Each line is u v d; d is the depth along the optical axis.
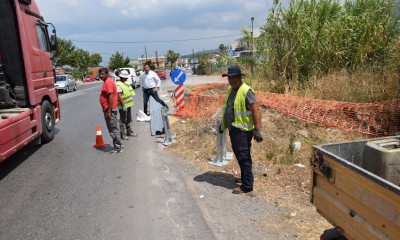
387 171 2.38
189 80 29.89
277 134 6.86
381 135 6.75
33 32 6.59
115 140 6.33
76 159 6.03
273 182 4.59
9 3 5.82
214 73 47.12
